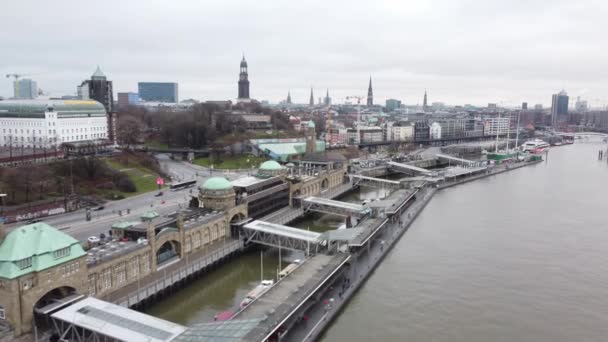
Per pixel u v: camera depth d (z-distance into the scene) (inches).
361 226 6353.3
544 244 6407.5
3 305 3385.8
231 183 6820.9
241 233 5940.0
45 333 3420.3
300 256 5836.6
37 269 3457.2
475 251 6077.8
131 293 4106.8
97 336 3289.9
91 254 4261.8
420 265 5541.3
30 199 6619.1
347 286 4726.9
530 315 4343.0
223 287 4918.8
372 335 3934.5
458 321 4200.3
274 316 3636.8
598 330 4094.5
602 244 6417.3
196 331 3253.0
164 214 6102.4
